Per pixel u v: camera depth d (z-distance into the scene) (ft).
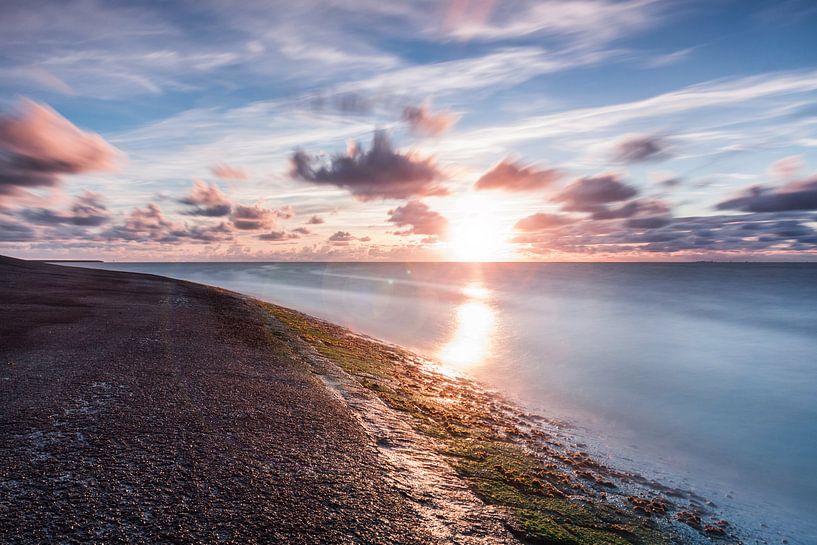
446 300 244.83
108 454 27.91
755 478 47.09
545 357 105.60
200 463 27.61
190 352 60.90
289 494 24.73
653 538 29.91
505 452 41.65
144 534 19.81
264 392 44.93
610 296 265.75
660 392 79.20
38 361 51.16
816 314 184.34
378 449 34.01
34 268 237.86
